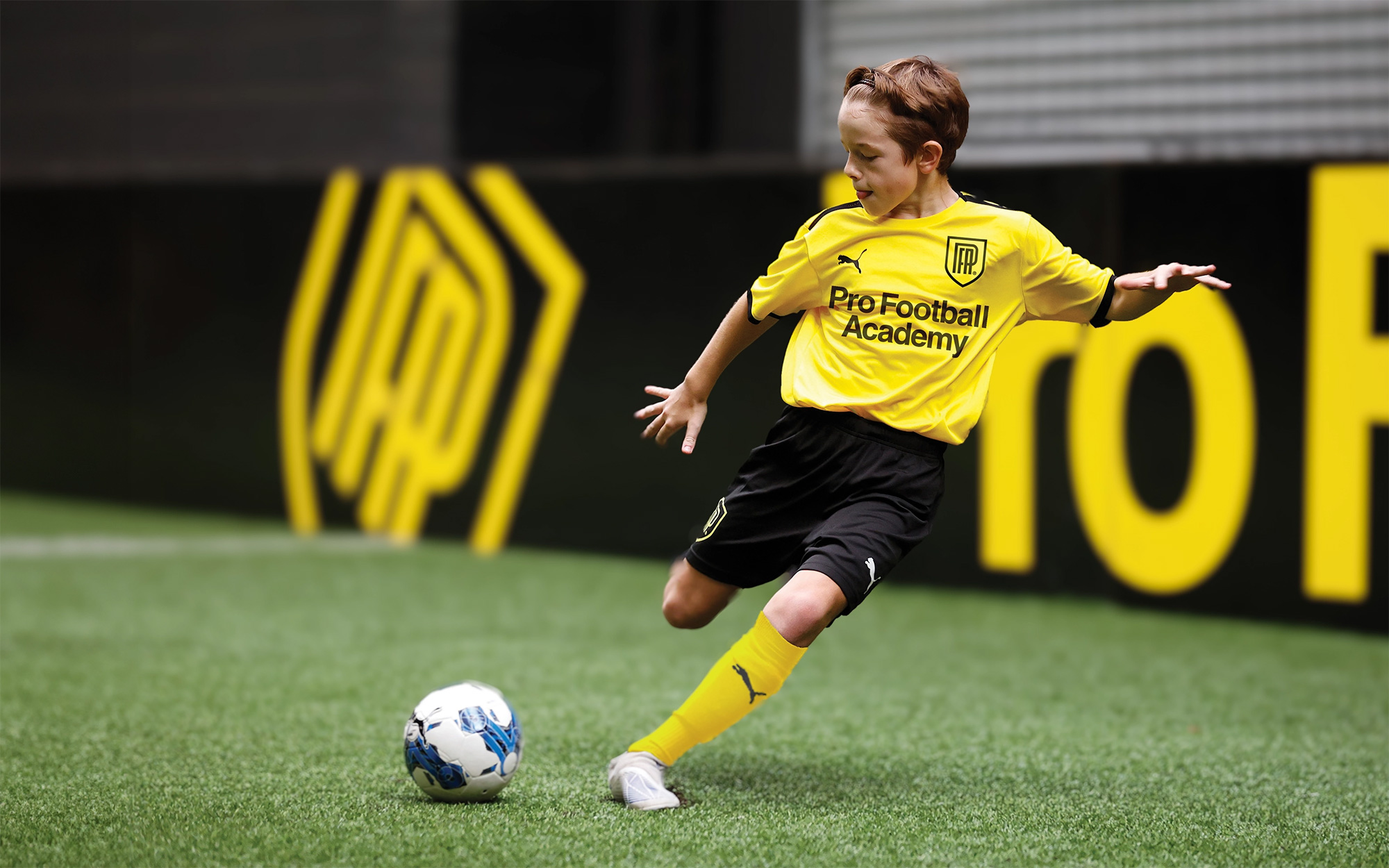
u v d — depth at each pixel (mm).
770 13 31906
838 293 10844
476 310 28781
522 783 11719
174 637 19312
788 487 10984
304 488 31312
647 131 33250
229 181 32000
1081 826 10750
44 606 21531
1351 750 13805
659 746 11016
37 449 35406
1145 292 10852
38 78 40344
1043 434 22859
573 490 27719
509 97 34781
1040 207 22656
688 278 26281
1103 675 17688
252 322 31922
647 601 22703
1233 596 21359
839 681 17141
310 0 36938
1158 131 28641
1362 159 20000
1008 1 29922
